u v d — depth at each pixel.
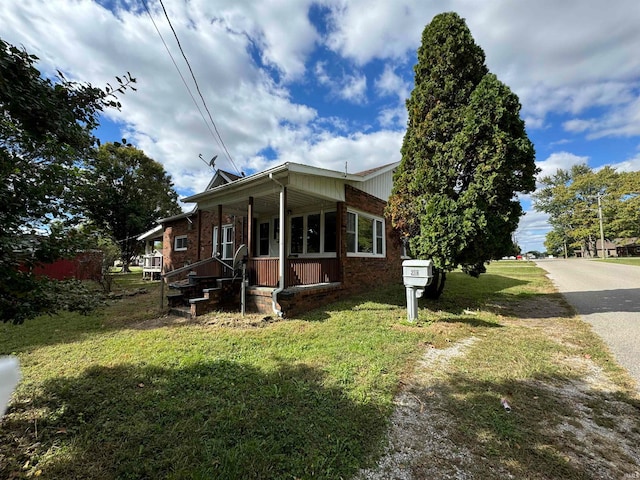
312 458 1.90
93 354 3.89
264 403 2.58
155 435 2.15
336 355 3.72
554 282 10.88
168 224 14.15
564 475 1.74
